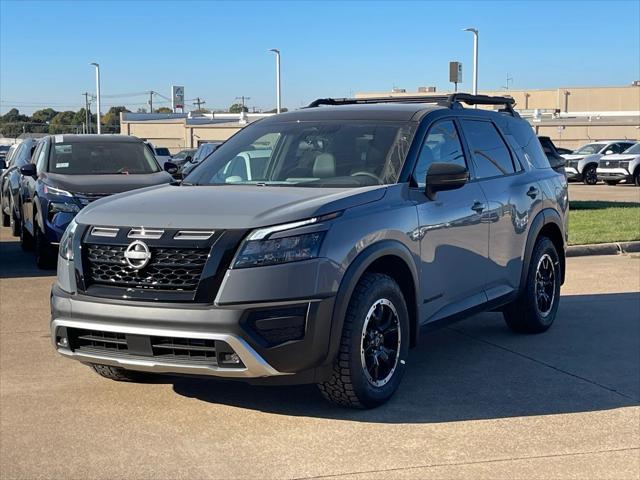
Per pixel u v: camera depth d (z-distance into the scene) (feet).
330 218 15.46
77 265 15.70
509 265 21.81
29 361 20.65
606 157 100.78
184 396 17.83
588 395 17.87
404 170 18.08
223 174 19.66
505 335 23.66
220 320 14.42
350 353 15.65
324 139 19.48
